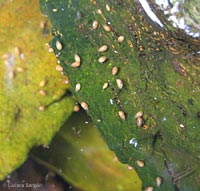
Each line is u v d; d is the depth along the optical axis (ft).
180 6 0.44
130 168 0.58
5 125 0.57
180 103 0.47
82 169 0.62
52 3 0.52
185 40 0.44
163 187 0.51
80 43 0.51
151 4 0.44
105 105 0.51
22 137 0.58
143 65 0.48
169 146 0.50
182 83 0.47
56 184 0.62
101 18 0.49
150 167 0.51
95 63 0.51
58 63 0.54
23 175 0.61
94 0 0.49
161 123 0.49
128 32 0.48
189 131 0.48
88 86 0.52
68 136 0.61
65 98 0.58
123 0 0.47
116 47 0.49
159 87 0.48
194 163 0.49
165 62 0.47
